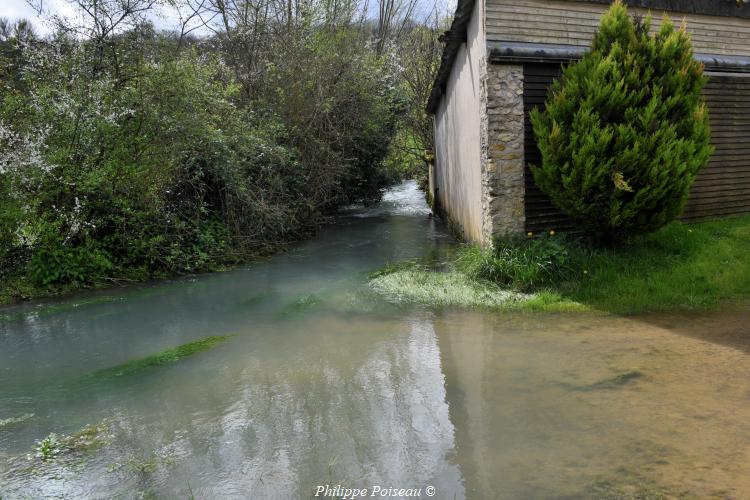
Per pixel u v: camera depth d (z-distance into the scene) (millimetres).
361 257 9570
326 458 3256
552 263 6855
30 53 8312
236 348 5262
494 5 7562
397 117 18516
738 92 8672
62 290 7688
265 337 5555
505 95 7461
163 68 8812
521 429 3463
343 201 16047
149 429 3730
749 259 6805
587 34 7910
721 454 3061
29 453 3490
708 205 8633
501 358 4727
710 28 8727
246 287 7758
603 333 5234
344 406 3941
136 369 4836
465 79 9508
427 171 19781
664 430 3352
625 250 7215
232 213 9766
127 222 8367
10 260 7867
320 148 12766
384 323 5875
